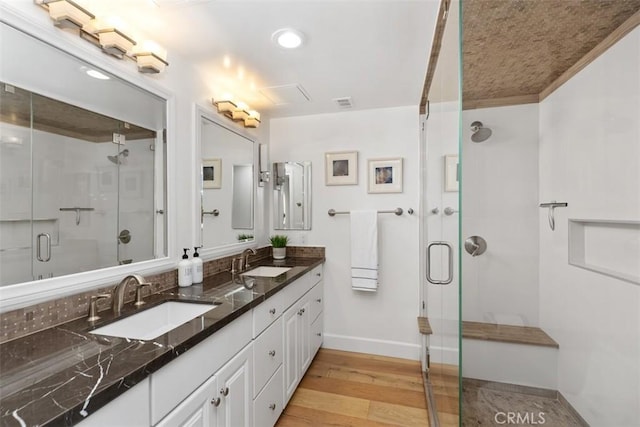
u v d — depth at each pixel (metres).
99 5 1.24
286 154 2.84
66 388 0.67
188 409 0.96
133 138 1.41
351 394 2.01
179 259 1.67
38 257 1.03
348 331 2.68
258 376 1.45
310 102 2.46
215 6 1.27
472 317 1.90
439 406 1.56
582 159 1.57
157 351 0.85
